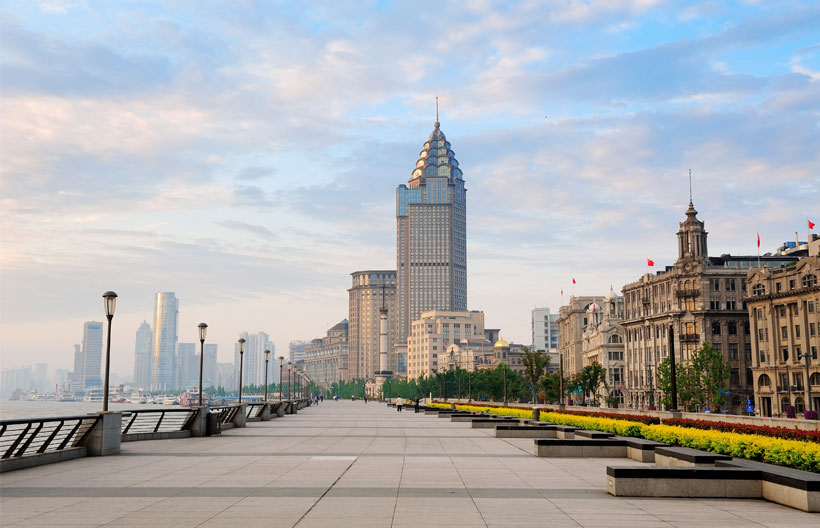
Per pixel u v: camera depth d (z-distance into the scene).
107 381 28.84
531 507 16.44
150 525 14.16
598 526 14.30
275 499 17.34
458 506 16.47
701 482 18.05
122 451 29.98
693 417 52.25
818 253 130.88
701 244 142.25
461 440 37.50
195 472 22.66
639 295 155.50
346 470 23.30
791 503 16.69
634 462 26.17
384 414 83.69
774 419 42.38
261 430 46.84
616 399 152.50
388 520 14.72
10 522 14.48
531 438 39.31
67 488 19.12
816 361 107.50
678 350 136.75
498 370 174.88
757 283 122.50
